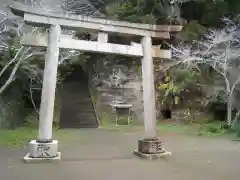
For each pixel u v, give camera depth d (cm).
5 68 1173
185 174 637
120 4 1745
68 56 1412
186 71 1564
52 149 727
